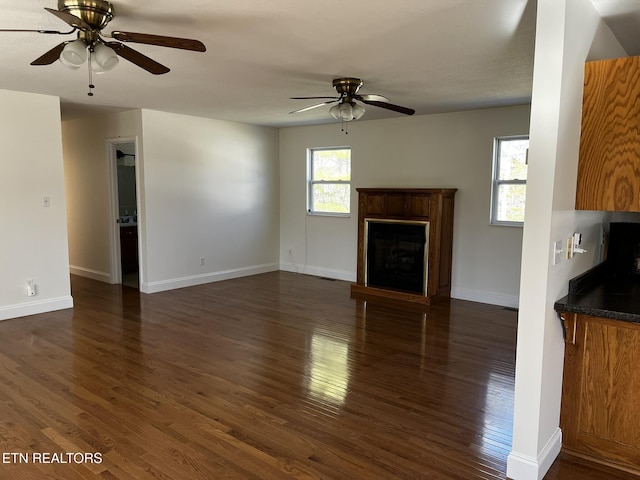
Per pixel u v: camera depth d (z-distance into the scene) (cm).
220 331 461
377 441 264
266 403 310
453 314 529
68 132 700
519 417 229
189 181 646
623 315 218
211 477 229
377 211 618
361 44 308
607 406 241
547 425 237
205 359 387
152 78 407
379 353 404
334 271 732
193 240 661
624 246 304
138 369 364
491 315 526
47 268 518
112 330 460
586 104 240
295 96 489
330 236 732
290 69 374
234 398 316
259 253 765
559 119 210
